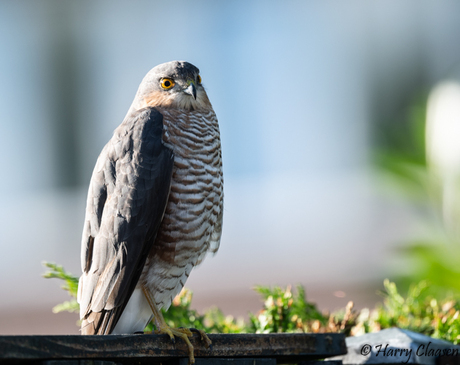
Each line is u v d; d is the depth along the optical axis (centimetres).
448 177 1024
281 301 652
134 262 534
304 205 1409
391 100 1452
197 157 577
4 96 1475
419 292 731
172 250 561
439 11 1456
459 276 892
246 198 1416
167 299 577
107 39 1478
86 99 1481
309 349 477
